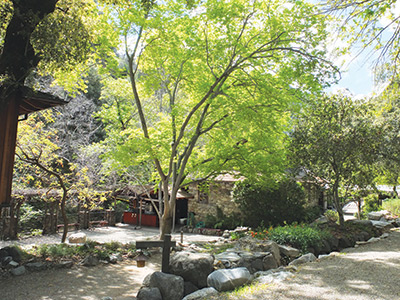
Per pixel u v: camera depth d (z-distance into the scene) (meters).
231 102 11.73
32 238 16.66
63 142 21.98
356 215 22.47
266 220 18.17
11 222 16.09
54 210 19.34
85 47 9.11
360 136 13.54
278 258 9.51
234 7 10.24
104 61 12.39
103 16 10.91
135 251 12.16
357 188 16.16
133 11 9.80
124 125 17.64
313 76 10.34
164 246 7.10
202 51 11.53
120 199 24.03
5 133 7.77
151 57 12.27
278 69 12.08
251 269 8.38
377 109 13.09
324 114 13.90
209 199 21.88
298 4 9.48
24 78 7.98
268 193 17.73
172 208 13.48
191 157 15.09
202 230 20.34
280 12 11.07
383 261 8.09
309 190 19.98
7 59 7.52
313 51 10.26
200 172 14.88
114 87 16.50
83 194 15.07
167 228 13.39
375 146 13.72
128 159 11.80
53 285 7.86
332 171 14.80
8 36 7.62
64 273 8.86
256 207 18.11
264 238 10.94
